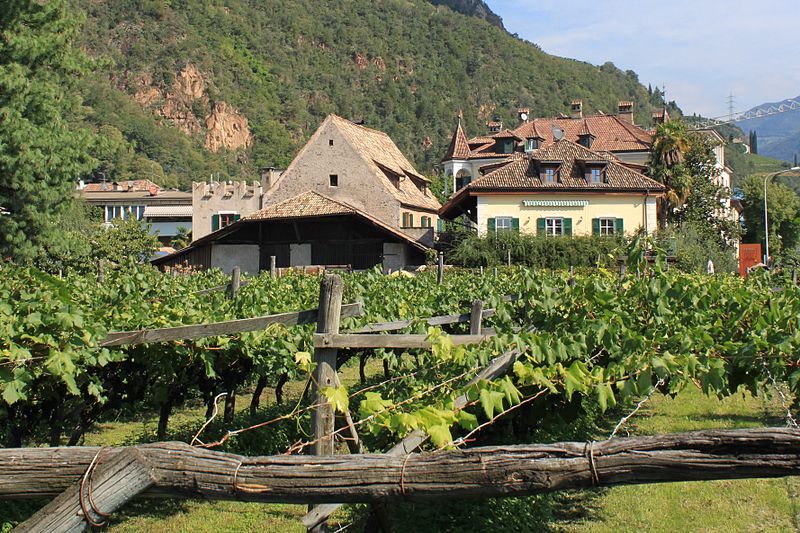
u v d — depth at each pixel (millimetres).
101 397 7586
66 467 2650
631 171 45344
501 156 66312
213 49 184500
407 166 57938
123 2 180125
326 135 49062
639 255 8125
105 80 155125
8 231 24875
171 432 10797
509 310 7820
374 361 19266
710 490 8406
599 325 6418
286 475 2639
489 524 6004
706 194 58156
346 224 41875
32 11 27125
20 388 5957
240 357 9562
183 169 144375
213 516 7613
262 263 43438
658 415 12266
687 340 6531
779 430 2330
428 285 14547
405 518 5953
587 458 2463
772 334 7047
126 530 7191
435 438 3820
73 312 6230
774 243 74625
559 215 44094
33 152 24453
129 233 45000
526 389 6348
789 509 7688
